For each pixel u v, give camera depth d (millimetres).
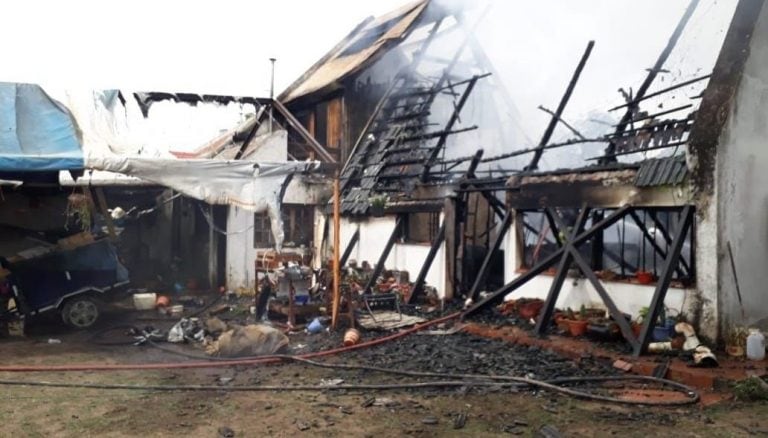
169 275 18250
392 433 5703
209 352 9117
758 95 8969
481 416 6203
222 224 16875
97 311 11609
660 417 6160
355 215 16453
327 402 6664
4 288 10617
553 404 6598
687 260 12047
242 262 16547
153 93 10859
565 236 10273
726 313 8508
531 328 10219
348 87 18188
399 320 11305
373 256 15930
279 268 11516
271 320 11812
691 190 8742
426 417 6145
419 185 14461
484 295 12625
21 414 6180
